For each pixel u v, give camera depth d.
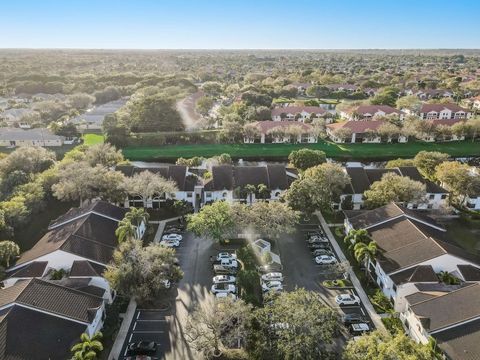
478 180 90.19
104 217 73.88
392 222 72.94
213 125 170.62
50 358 44.72
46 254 61.47
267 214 72.94
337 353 49.56
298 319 45.59
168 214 89.12
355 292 62.97
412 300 54.59
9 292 51.84
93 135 161.75
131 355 50.16
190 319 52.84
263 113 174.25
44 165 101.56
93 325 52.03
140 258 56.72
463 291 52.28
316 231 82.00
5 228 71.81
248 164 131.25
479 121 148.50
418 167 107.44
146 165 129.25
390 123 152.75
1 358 42.44
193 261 71.56
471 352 44.03
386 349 40.31
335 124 159.38
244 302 52.91
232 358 49.03
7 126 169.00
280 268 68.62
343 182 87.31
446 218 88.56
